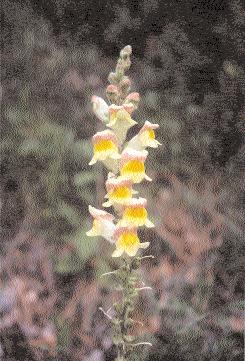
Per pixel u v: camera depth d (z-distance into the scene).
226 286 5.40
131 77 6.61
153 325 4.98
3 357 4.83
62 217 5.61
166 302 5.13
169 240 5.59
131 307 3.47
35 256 5.37
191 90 6.61
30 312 4.98
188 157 6.21
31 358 4.89
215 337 5.08
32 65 6.30
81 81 6.29
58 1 6.50
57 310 5.09
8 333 4.93
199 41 6.71
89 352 4.95
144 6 6.72
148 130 3.67
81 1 6.56
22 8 6.43
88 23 6.61
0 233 5.45
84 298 5.14
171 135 6.29
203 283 5.34
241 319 5.15
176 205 5.80
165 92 6.58
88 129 6.09
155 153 6.16
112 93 3.52
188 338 5.02
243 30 6.69
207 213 5.79
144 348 4.88
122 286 3.48
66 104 6.16
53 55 6.34
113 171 3.65
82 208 5.66
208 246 5.59
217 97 6.55
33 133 5.88
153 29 6.73
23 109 6.04
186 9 6.74
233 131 6.35
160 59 6.69
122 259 3.52
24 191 5.64
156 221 5.67
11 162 5.82
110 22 6.64
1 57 6.22
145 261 5.43
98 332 5.02
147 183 5.92
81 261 5.33
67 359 4.93
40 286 5.19
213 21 6.74
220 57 6.68
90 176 5.61
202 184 6.01
